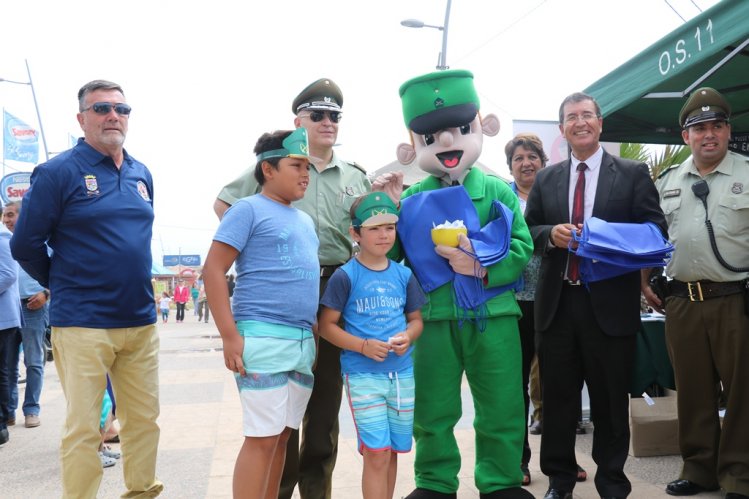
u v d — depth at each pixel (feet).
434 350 10.39
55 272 9.76
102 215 9.77
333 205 10.84
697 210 11.59
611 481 10.47
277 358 8.69
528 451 12.94
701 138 11.41
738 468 11.10
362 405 9.31
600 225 10.12
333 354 10.59
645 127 19.75
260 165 9.39
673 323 11.98
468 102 10.77
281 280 8.89
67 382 9.50
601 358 10.57
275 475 9.45
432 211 10.50
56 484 13.02
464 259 10.16
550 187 11.39
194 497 11.82
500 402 10.32
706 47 11.81
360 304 9.49
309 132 10.76
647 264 9.89
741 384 11.10
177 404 21.21
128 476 10.40
